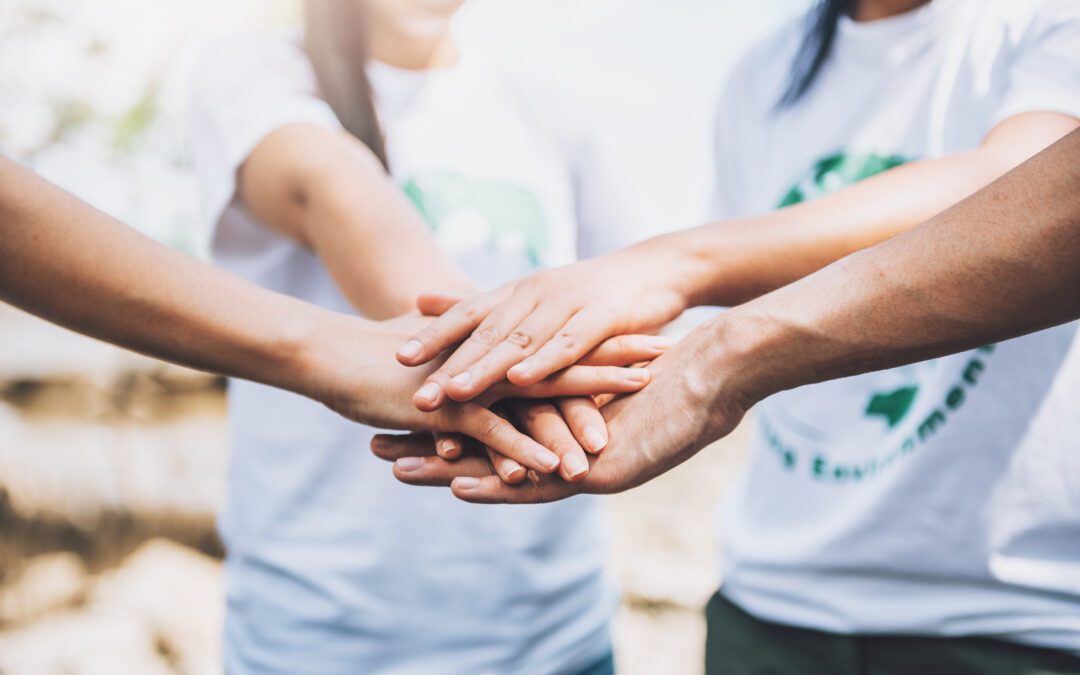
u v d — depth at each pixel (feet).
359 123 3.86
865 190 3.31
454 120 4.17
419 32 4.07
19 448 13.69
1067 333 3.20
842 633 3.65
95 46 14.79
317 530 3.85
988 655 3.37
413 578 3.87
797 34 4.29
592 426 3.10
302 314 3.29
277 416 3.91
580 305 3.26
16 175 2.86
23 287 2.89
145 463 13.85
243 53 4.04
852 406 3.73
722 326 2.89
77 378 15.76
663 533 13.42
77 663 9.29
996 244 2.33
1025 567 3.31
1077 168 2.23
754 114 4.43
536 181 4.24
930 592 3.49
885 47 3.84
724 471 15.74
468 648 3.92
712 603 4.41
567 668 4.16
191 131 4.15
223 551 12.59
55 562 11.77
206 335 3.10
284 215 3.77
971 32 3.61
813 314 2.64
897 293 2.49
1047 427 3.23
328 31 3.87
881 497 3.47
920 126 3.74
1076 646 3.21
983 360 3.32
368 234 3.56
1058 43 3.26
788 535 3.84
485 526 3.89
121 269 2.95
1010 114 3.25
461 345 3.27
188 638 9.91
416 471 3.23
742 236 3.36
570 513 4.17
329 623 3.83
